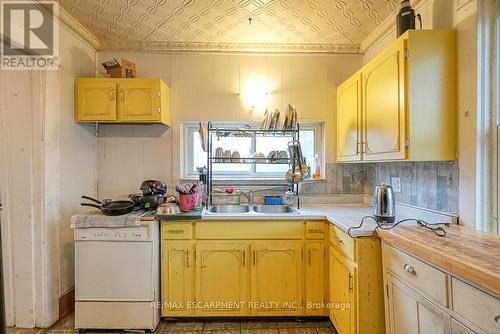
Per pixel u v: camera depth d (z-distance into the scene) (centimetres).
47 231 204
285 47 261
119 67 240
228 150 258
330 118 268
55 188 211
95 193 263
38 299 203
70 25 221
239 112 267
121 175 265
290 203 263
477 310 92
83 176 245
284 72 268
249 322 212
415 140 151
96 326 198
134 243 198
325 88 268
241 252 209
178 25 227
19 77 201
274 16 213
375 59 183
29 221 201
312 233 210
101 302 197
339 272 185
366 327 155
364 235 156
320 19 217
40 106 201
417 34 151
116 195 265
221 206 257
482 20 140
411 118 151
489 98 141
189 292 209
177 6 201
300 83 269
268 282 209
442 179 165
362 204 267
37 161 201
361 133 204
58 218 214
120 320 197
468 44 145
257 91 267
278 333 199
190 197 220
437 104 152
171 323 211
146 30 235
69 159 227
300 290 210
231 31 236
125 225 196
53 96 208
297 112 268
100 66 264
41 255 202
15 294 204
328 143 268
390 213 165
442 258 104
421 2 180
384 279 149
